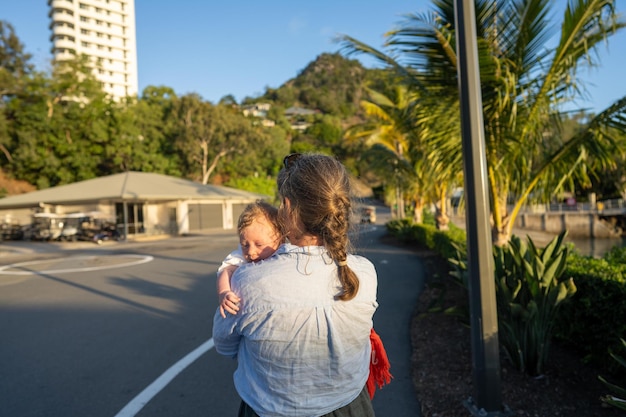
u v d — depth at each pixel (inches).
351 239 55.8
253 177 2007.9
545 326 143.3
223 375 169.0
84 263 546.9
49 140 1494.8
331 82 6368.1
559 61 201.8
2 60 1549.0
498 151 220.1
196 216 1214.3
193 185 1255.5
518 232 2034.9
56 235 922.7
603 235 1908.2
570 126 233.6
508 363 154.3
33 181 1518.2
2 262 595.8
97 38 4082.2
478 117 121.1
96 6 4040.4
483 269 119.7
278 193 55.7
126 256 616.1
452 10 189.5
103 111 1556.3
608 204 2004.2
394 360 173.9
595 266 169.3
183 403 145.7
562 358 156.3
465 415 123.0
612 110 196.2
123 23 4224.9
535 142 223.1
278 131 2390.5
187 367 178.4
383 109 497.4
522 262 152.6
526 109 215.0
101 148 1544.0
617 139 209.9
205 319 256.5
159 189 1080.2
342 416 50.3
